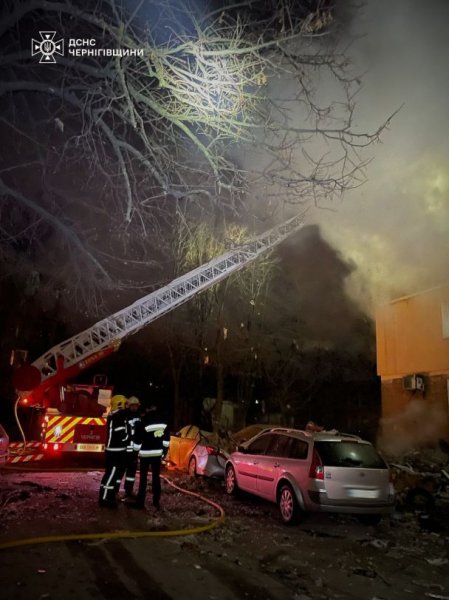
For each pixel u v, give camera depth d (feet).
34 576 15.15
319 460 25.54
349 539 23.85
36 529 20.36
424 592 16.94
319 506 24.85
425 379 49.26
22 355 43.34
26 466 42.86
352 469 25.52
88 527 21.36
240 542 21.53
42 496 27.32
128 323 46.39
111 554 17.94
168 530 22.04
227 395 104.12
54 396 45.21
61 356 44.62
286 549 21.08
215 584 15.94
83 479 35.70
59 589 14.35
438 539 24.90
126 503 26.99
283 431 30.19
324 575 17.98
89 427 43.04
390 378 54.70
